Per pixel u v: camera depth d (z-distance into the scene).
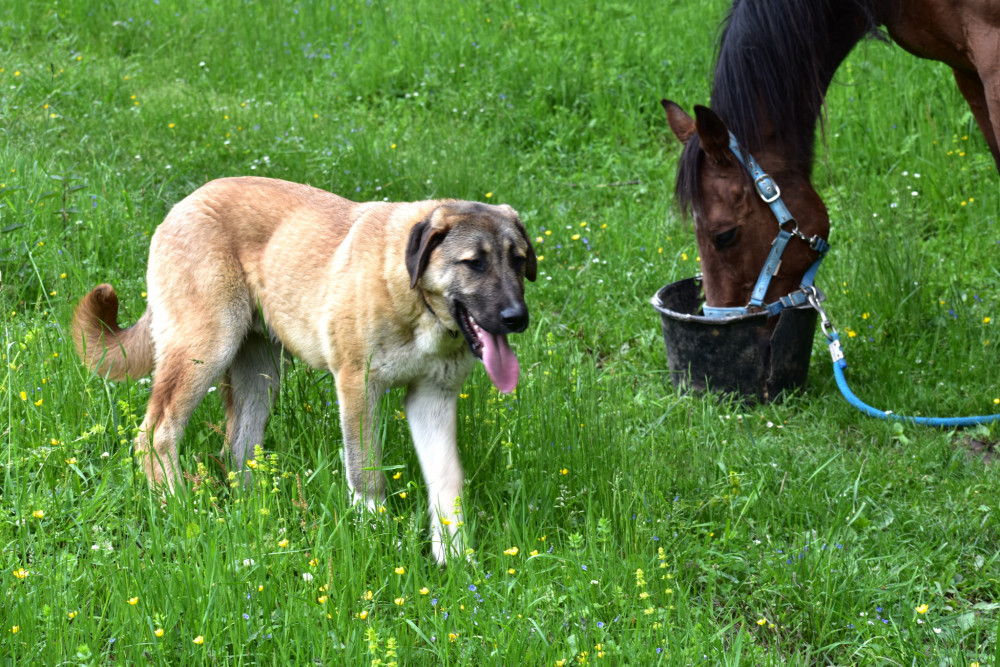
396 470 4.42
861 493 4.59
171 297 4.28
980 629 3.62
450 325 3.96
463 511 3.95
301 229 4.30
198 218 4.30
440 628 3.32
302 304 4.21
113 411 4.36
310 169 7.77
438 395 4.18
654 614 3.42
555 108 9.52
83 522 3.79
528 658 3.23
